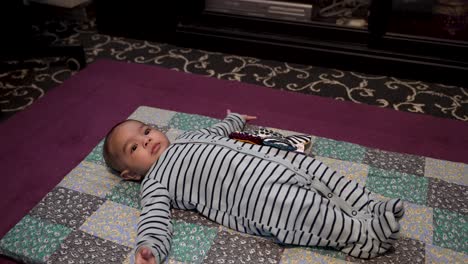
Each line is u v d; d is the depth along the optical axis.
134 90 2.01
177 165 1.30
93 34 2.66
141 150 1.38
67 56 2.28
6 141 1.71
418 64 2.15
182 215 1.33
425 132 1.75
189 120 1.72
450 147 1.66
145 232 1.19
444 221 1.28
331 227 1.15
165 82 2.09
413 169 1.47
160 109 1.80
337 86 2.15
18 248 1.23
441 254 1.19
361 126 1.79
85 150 1.66
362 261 1.18
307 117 1.84
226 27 2.45
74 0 2.40
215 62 2.37
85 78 2.12
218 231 1.27
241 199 1.21
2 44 2.26
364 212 1.23
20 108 1.99
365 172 1.45
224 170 1.24
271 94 2.00
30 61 2.39
